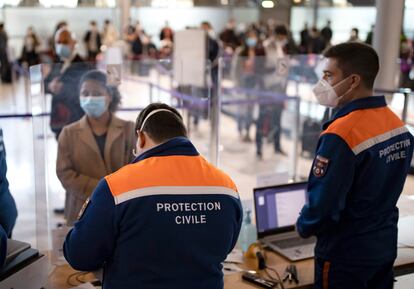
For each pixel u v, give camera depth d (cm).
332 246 168
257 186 240
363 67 162
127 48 1094
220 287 129
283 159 493
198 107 438
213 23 1633
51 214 231
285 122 482
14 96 870
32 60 1041
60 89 242
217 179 130
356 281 167
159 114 132
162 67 546
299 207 227
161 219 119
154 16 1561
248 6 1659
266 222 219
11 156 530
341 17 1459
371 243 165
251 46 836
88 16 1422
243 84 522
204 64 394
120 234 120
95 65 244
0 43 1039
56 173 221
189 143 131
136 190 120
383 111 166
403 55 712
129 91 491
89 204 123
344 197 157
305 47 968
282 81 467
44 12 1374
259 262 192
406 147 170
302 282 181
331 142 157
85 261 125
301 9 1603
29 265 147
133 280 121
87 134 222
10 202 198
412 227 240
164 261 120
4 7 1325
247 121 579
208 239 124
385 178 163
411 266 204
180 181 124
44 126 223
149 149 128
